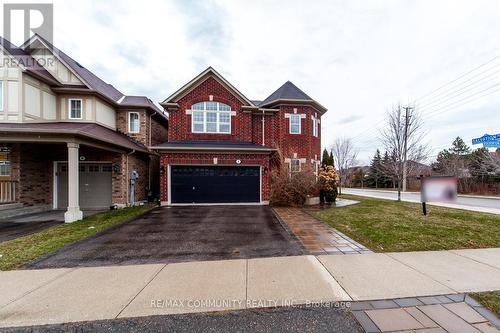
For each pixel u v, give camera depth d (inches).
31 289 147.8
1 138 351.9
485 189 1019.9
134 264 189.6
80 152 496.7
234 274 168.9
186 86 561.0
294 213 420.8
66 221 351.9
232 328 111.0
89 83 512.7
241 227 315.0
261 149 519.2
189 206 502.6
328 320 116.3
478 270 173.5
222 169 528.4
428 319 115.6
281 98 627.5
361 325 111.8
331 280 157.9
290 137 622.2
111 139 436.1
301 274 167.8
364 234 272.5
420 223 328.5
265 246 234.2
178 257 205.5
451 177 372.8
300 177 531.2
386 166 963.3
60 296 139.4
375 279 159.2
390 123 730.2
